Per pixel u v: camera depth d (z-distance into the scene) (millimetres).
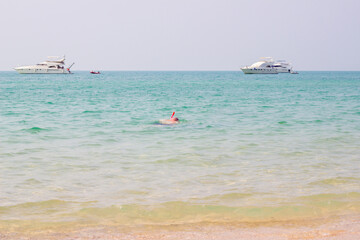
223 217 7633
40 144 14203
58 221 7348
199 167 11172
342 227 7059
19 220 7359
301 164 11547
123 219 7504
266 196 8734
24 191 8953
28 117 22000
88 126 18672
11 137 15492
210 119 21703
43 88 61500
